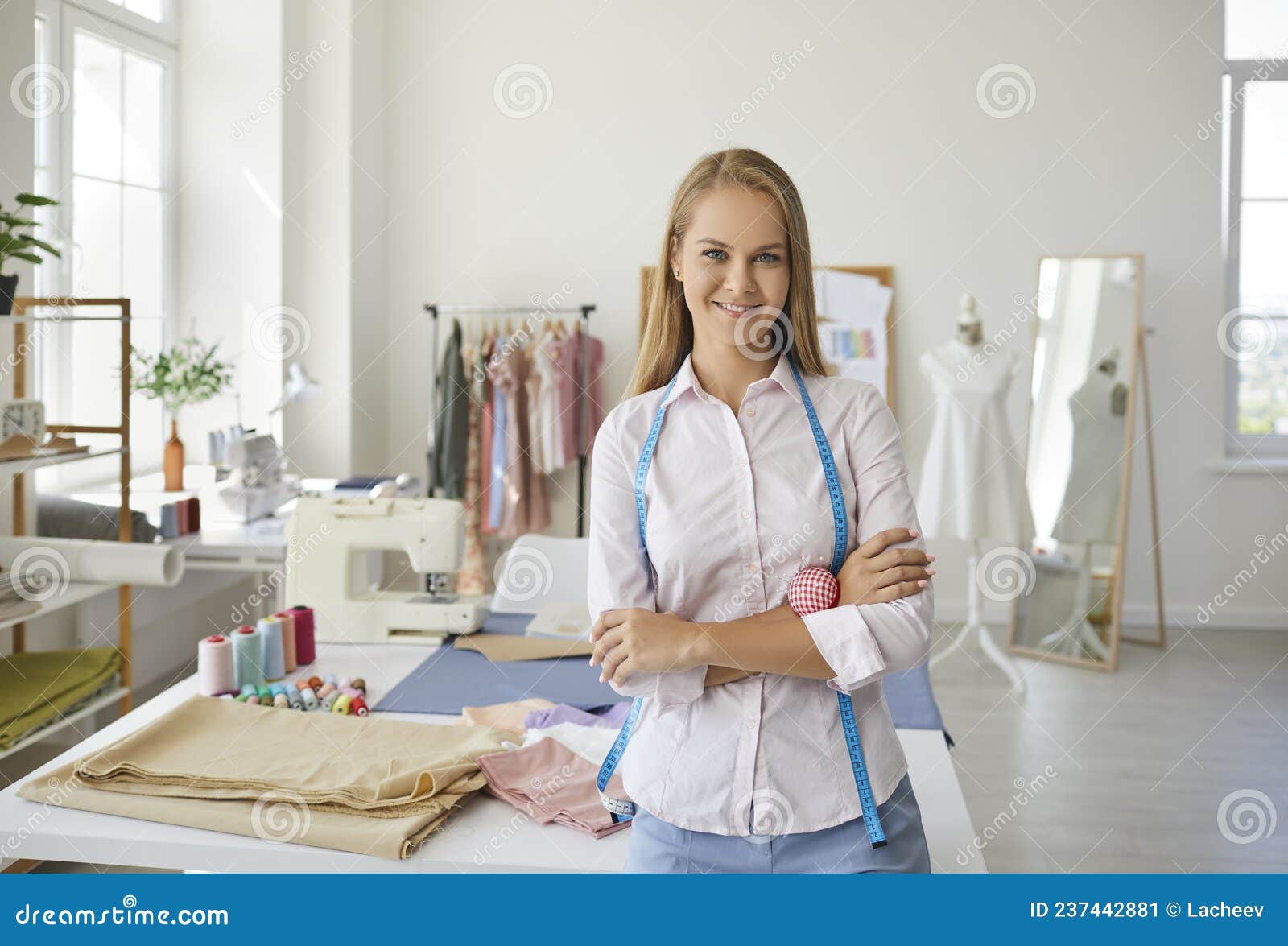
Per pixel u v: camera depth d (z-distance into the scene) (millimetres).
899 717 2105
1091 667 4973
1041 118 5492
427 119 5781
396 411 5883
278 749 1771
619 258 5746
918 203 5566
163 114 4949
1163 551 5617
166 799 1605
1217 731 4121
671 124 5680
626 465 1279
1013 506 4848
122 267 4660
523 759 1747
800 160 5613
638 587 1264
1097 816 3348
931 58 5520
